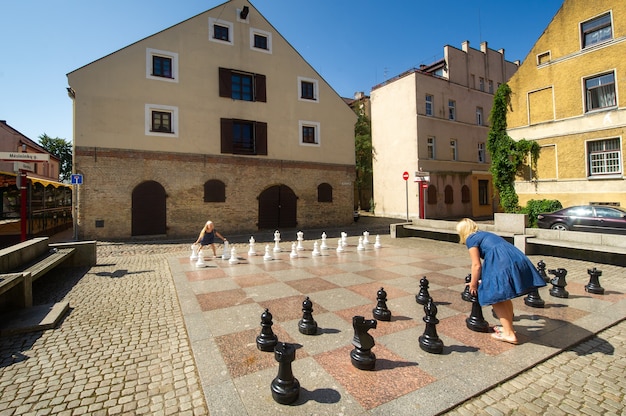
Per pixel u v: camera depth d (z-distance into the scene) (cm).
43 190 1683
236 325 473
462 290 641
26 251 726
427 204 2589
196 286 684
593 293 610
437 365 354
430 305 394
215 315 513
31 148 3212
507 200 1955
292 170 2005
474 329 442
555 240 995
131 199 1560
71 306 587
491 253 396
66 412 294
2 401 311
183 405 303
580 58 1673
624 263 843
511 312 407
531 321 475
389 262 923
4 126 2856
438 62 2889
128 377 352
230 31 1859
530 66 1877
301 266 879
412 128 2614
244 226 1836
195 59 1745
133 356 400
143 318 528
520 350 386
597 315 497
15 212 1753
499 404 295
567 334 430
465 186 2855
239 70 1869
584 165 1656
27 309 540
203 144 1742
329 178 2133
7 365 379
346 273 790
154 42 1650
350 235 1684
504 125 1991
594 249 852
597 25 1631
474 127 2966
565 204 1720
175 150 1669
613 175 1569
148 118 1614
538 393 311
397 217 2747
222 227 1772
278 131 1975
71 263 941
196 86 1741
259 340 397
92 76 1508
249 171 1866
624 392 312
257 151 1886
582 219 1305
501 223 1155
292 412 277
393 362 361
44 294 664
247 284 697
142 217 1581
